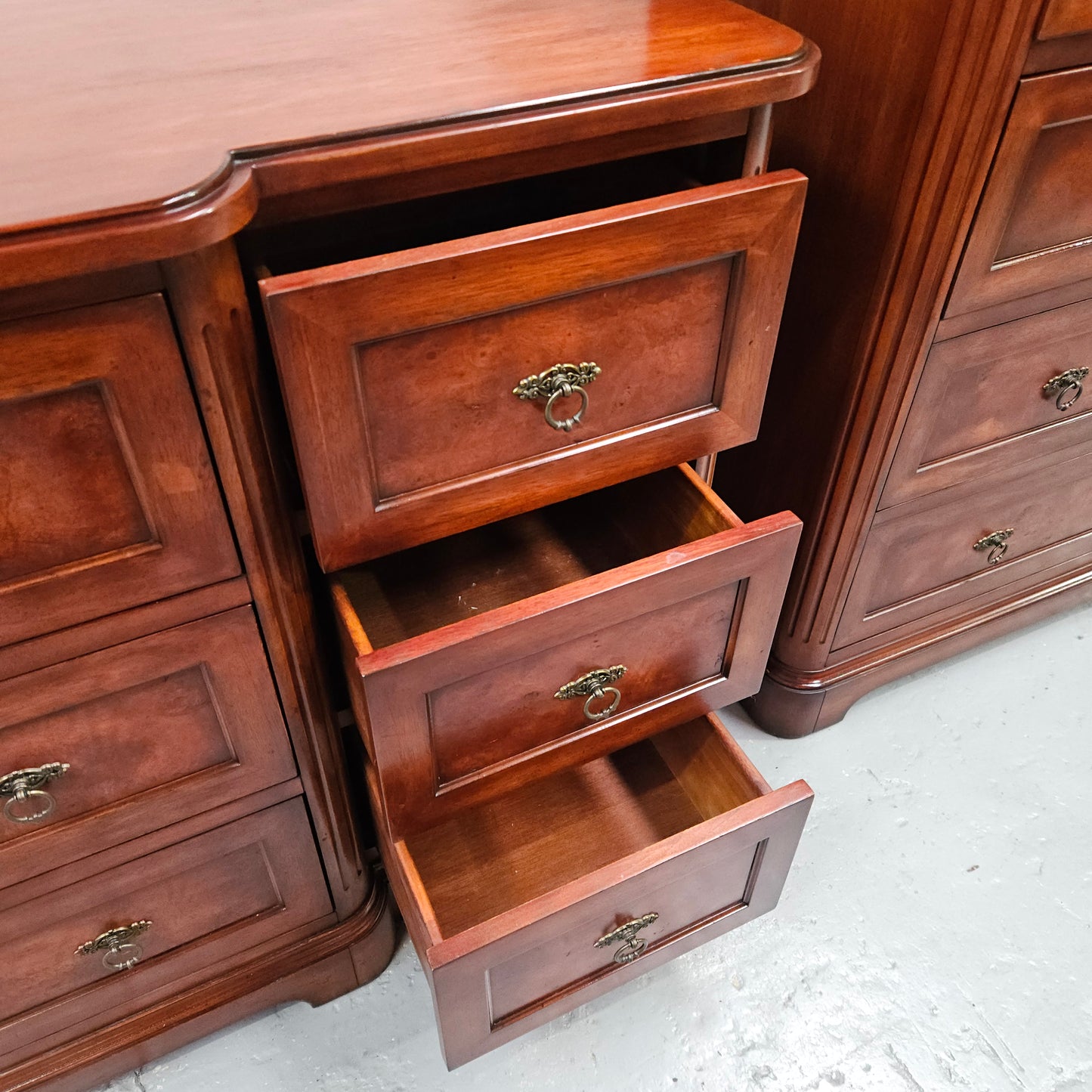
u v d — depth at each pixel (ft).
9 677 2.11
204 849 2.77
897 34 2.69
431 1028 3.43
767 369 2.66
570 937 2.70
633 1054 3.34
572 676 2.62
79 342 1.77
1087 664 4.67
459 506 2.44
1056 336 3.35
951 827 4.00
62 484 1.93
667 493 3.06
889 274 2.97
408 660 2.22
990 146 2.64
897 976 3.54
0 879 2.44
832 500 3.53
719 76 2.24
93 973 2.88
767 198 2.27
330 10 2.67
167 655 2.29
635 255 2.20
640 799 3.48
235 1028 3.43
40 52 2.38
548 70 2.24
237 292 1.94
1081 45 2.56
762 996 3.49
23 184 1.72
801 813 2.79
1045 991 3.51
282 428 2.69
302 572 2.43
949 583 4.16
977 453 3.60
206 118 2.00
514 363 2.26
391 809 2.59
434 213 2.99
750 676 3.07
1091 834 3.98
